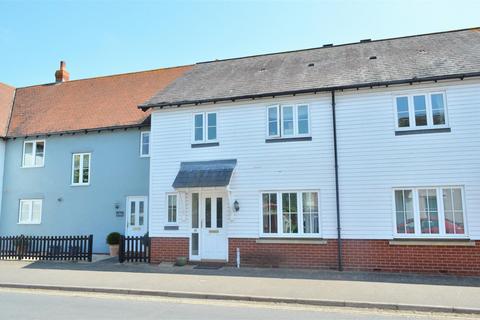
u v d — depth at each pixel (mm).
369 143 12734
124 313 7785
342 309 8180
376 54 15281
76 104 21125
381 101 12805
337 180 12812
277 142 13695
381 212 12336
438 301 8367
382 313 7844
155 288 9914
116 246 17094
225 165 14000
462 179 11773
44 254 15695
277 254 13133
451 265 11547
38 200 19500
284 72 15508
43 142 19906
